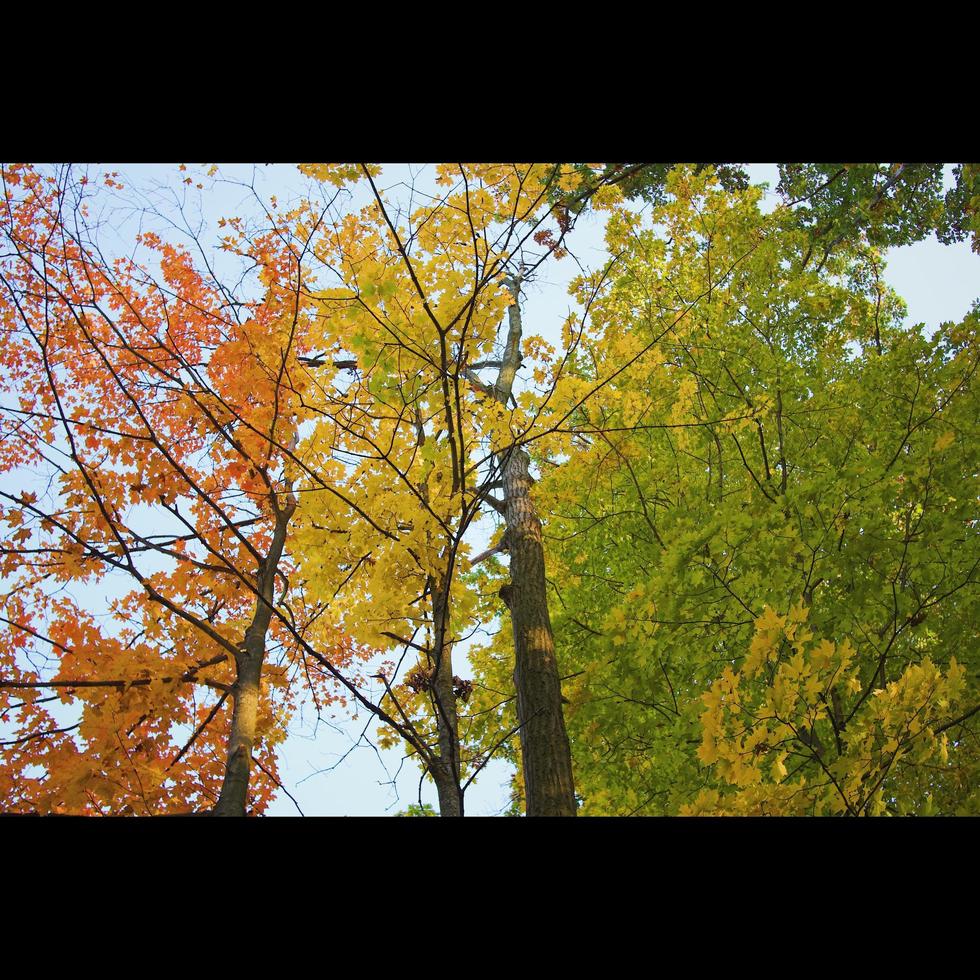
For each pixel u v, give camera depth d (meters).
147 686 3.79
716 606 4.47
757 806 3.39
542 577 4.67
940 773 3.96
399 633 4.54
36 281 3.87
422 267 3.65
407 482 3.61
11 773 3.68
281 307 4.06
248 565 4.54
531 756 3.87
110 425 4.23
